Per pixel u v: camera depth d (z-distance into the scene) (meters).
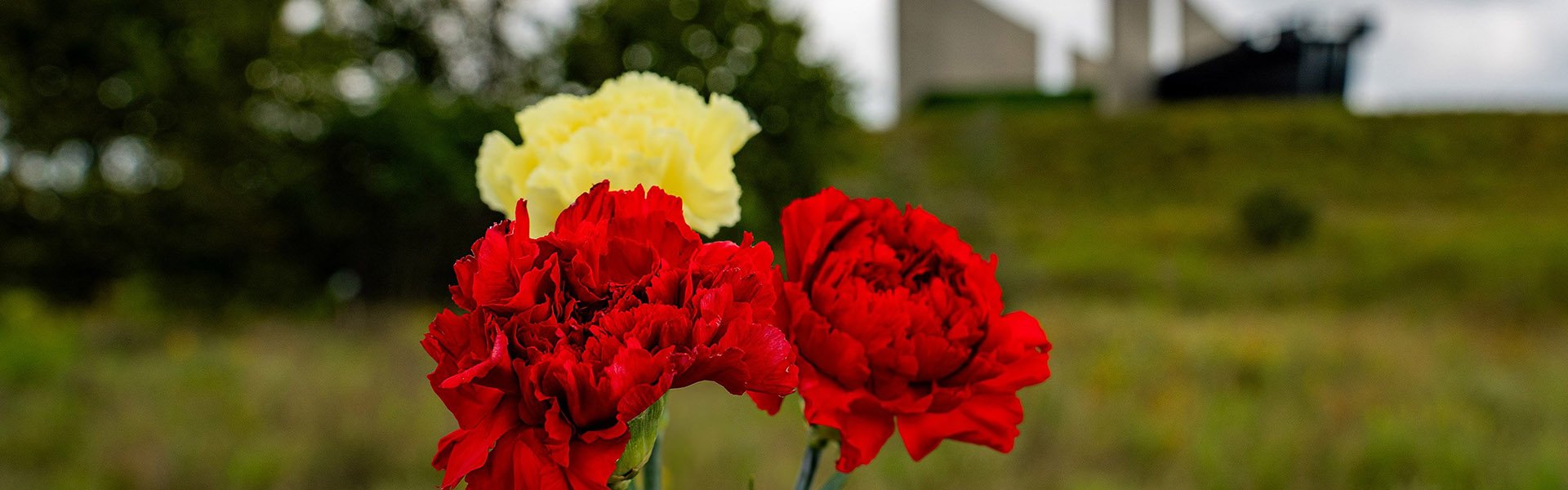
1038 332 0.63
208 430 4.48
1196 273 15.62
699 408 4.76
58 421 4.53
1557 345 8.30
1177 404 5.48
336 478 3.90
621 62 11.77
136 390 5.35
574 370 0.42
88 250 11.41
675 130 0.69
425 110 10.94
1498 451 4.39
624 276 0.47
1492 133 24.19
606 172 0.67
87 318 8.84
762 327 0.44
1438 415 5.08
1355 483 4.11
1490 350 7.92
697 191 0.69
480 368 0.40
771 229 10.04
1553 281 12.91
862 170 11.80
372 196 11.28
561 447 0.41
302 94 11.73
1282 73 29.67
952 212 10.13
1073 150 25.17
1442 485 4.00
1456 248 15.50
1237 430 4.81
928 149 22.17
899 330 0.56
